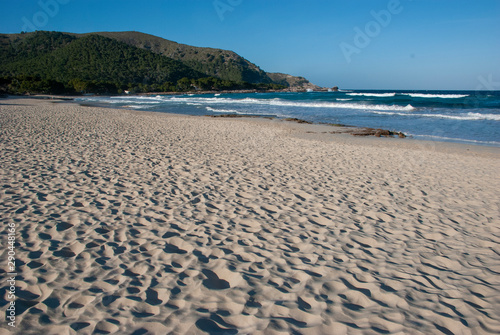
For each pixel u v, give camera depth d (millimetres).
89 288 2623
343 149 10555
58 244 3367
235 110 29734
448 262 3398
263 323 2279
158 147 9305
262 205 4871
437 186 6434
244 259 3244
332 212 4723
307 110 28531
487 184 6688
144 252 3281
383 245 3732
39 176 5785
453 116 21578
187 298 2541
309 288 2766
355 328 2285
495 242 3924
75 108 25422
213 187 5645
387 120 20359
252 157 8477
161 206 4629
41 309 2338
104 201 4711
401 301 2654
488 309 2607
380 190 5969
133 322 2230
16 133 10500
